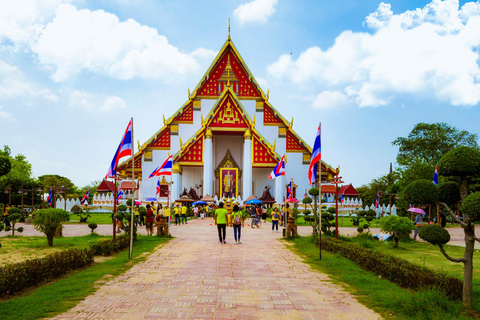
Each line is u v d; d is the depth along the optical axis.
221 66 57.44
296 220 38.19
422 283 8.24
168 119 55.66
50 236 16.45
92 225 21.25
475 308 7.03
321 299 7.89
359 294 8.32
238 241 17.75
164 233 20.56
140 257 13.20
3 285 7.81
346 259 12.95
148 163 54.81
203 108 56.44
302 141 55.38
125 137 14.32
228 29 57.50
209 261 12.45
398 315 6.84
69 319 6.40
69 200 58.03
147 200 42.97
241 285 9.09
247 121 53.00
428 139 58.97
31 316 6.46
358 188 80.19
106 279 9.57
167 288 8.67
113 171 15.24
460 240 21.91
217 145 59.09
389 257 10.57
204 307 7.21
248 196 51.81
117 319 6.43
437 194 7.51
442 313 6.68
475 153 7.40
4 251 14.71
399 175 61.44
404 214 45.06
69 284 8.91
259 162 53.09
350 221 43.34
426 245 18.39
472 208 6.80
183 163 52.81
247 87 57.22
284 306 7.37
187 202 51.97
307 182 55.00
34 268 8.80
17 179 67.81
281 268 11.36
